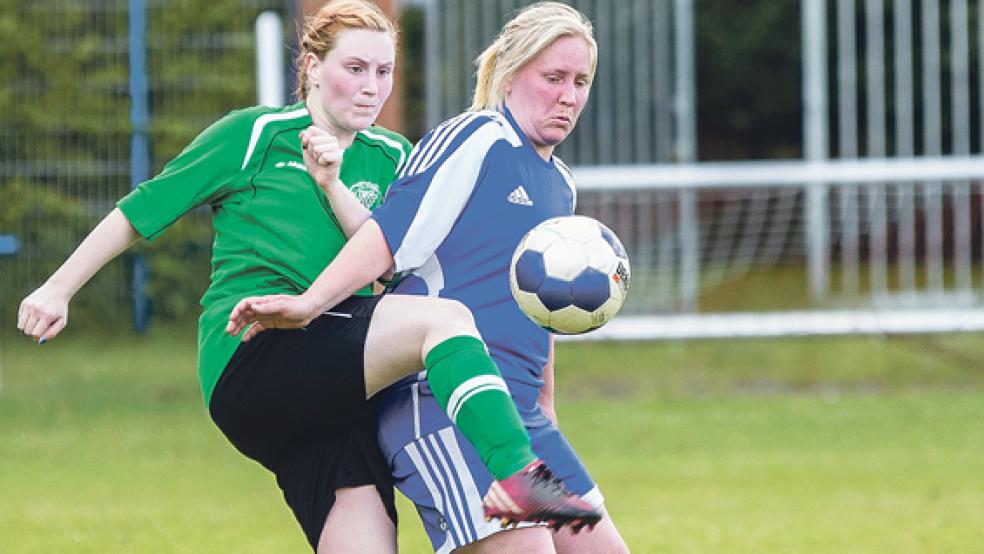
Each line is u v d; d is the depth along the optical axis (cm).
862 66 6006
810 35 4003
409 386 1152
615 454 2794
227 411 1169
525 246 1144
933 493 2356
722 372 3812
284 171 1202
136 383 3725
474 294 1152
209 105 4503
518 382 1163
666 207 4050
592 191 3588
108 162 4484
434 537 1149
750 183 3512
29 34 4447
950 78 5806
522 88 1180
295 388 1135
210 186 1199
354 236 1124
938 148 3944
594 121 4144
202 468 2694
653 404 3400
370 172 1234
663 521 2130
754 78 6425
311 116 1227
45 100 4456
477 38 3903
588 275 1131
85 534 2066
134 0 4466
